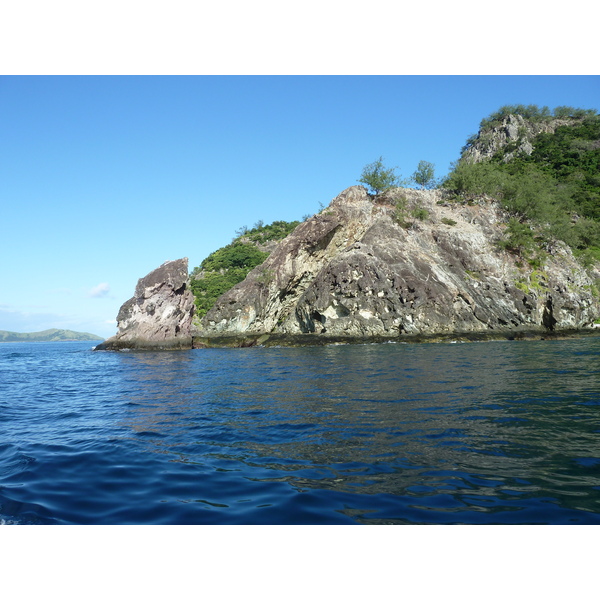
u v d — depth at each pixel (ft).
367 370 62.18
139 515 16.61
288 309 185.16
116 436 29.09
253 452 23.79
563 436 24.53
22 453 25.45
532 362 65.21
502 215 206.39
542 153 337.93
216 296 248.52
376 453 22.41
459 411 31.32
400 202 194.39
